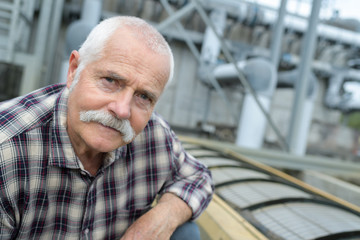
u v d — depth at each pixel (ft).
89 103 2.27
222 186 5.91
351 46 28.96
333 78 31.48
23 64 16.10
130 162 3.04
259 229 4.17
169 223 2.91
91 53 2.27
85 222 2.73
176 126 26.96
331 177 13.12
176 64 28.53
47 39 20.40
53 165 2.48
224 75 22.74
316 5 15.99
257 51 28.86
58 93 2.79
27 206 2.44
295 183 7.04
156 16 26.32
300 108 16.31
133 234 2.75
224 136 26.94
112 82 2.26
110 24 2.30
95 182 2.73
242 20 26.16
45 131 2.47
